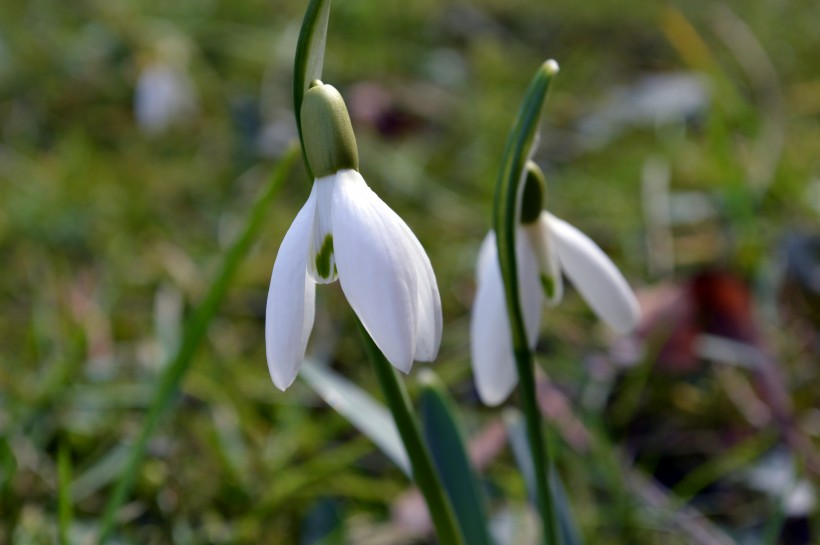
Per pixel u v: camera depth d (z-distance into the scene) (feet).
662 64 2.51
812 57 2.45
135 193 1.87
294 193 1.93
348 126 0.77
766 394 1.27
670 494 1.20
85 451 1.22
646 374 1.35
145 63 2.18
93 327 1.45
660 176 1.83
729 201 1.62
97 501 1.15
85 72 2.36
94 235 1.73
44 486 1.15
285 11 2.72
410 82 2.38
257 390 1.34
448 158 2.02
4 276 1.62
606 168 1.95
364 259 0.74
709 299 1.35
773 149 1.88
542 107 0.80
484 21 2.75
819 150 1.94
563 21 2.77
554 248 0.88
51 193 1.81
